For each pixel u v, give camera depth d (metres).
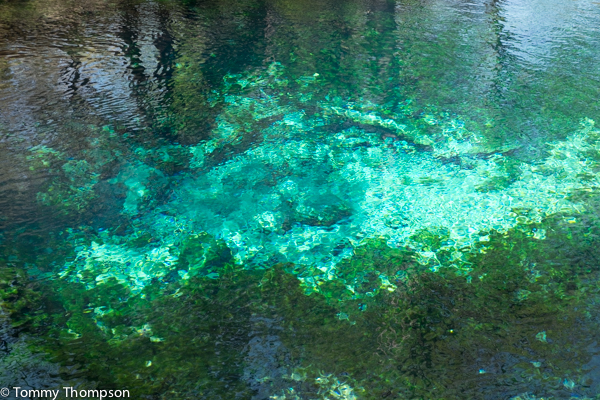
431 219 2.45
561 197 2.56
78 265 2.13
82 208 2.46
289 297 1.98
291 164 2.88
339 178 2.78
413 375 1.61
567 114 3.32
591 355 1.68
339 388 1.57
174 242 2.29
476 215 2.46
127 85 3.62
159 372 1.63
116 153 2.88
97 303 1.93
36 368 1.63
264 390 1.56
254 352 1.71
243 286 2.04
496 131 3.16
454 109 3.41
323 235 2.36
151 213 2.46
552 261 2.14
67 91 3.48
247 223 2.43
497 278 2.06
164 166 2.81
